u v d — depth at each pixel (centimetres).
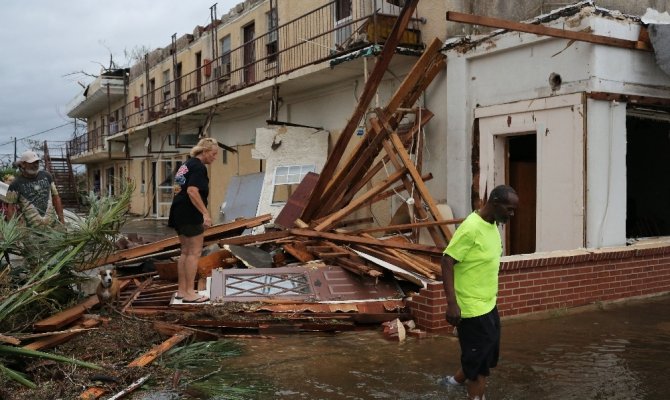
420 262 743
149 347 553
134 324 599
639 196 1205
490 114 929
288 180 1284
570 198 815
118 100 3184
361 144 974
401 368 521
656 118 910
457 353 564
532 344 595
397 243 812
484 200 942
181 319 623
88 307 634
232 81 1886
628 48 824
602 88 798
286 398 452
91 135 3306
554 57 839
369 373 508
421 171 1034
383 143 945
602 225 806
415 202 927
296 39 1499
